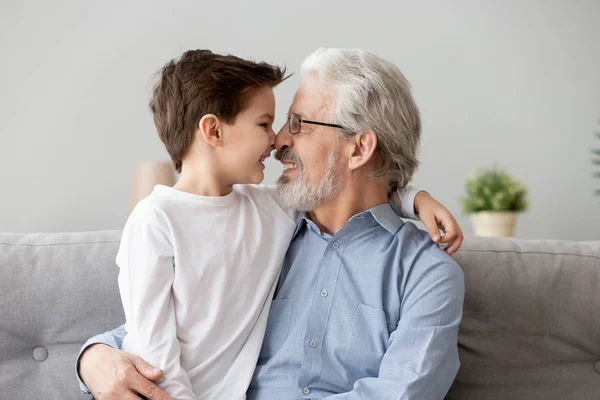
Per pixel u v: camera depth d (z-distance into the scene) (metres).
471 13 3.86
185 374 1.36
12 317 1.71
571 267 1.72
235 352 1.47
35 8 3.57
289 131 1.58
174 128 1.52
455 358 1.46
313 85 1.58
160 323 1.37
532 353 1.69
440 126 3.86
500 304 1.70
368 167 1.59
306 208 1.58
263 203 1.61
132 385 1.30
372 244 1.56
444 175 3.85
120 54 3.61
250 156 1.51
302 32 3.73
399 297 1.50
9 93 3.55
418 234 1.60
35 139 3.56
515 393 1.68
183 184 1.52
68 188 3.57
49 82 3.57
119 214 3.59
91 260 1.74
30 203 3.55
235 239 1.49
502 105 3.88
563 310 1.70
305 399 1.45
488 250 1.75
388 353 1.42
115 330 1.50
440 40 3.84
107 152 3.60
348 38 3.78
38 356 1.73
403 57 3.82
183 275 1.41
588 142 3.90
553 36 3.90
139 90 3.62
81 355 1.42
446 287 1.47
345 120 1.54
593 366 1.71
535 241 1.80
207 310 1.43
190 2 3.66
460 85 3.86
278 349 1.53
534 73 3.89
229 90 1.48
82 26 3.60
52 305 1.72
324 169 1.56
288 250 1.63
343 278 1.53
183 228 1.44
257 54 3.71
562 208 3.90
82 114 3.59
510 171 3.88
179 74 1.53
